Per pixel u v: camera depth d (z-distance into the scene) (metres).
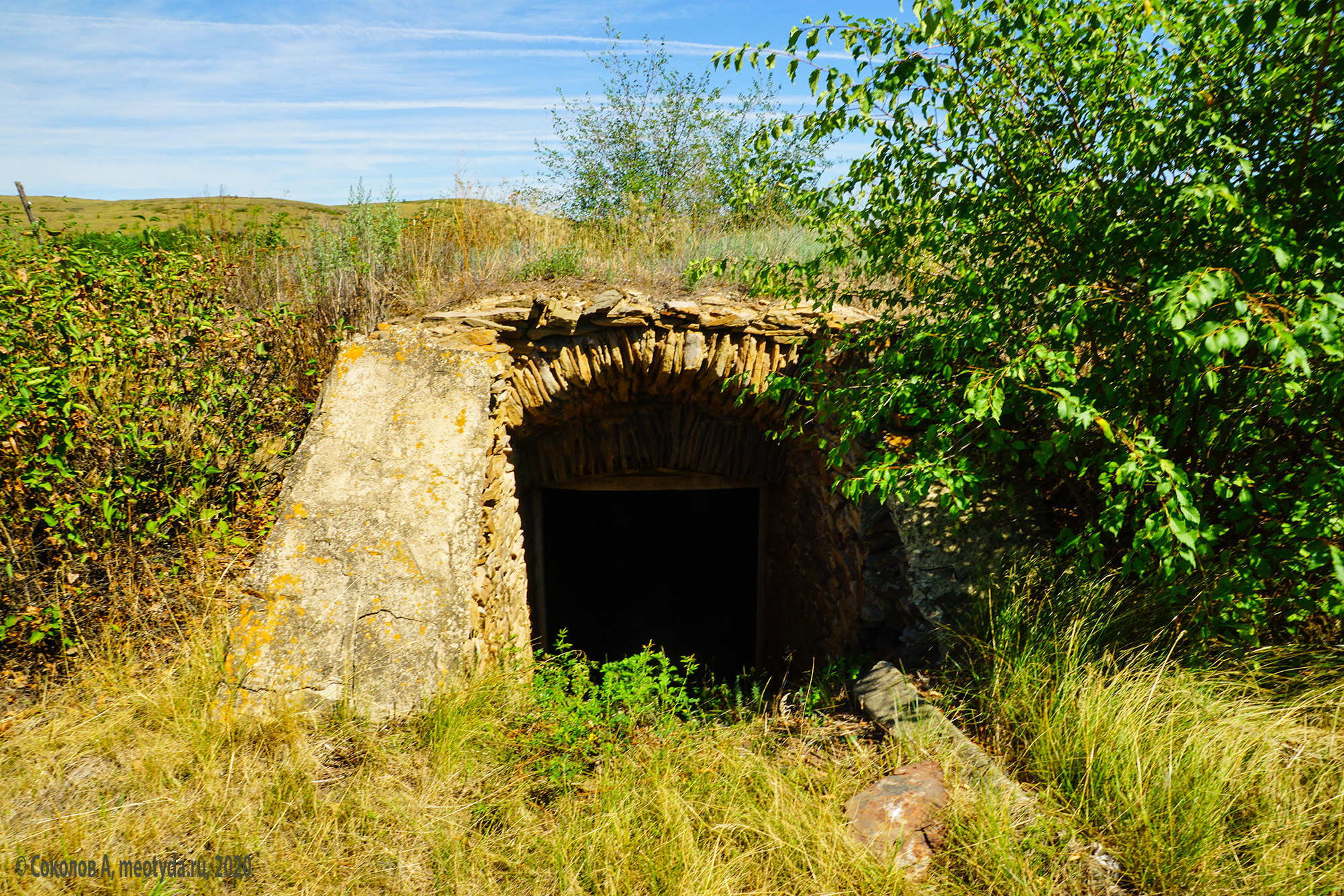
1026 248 3.31
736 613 8.56
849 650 4.61
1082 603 3.23
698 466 6.14
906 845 2.39
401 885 2.31
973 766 2.69
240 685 3.05
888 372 3.71
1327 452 2.68
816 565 5.41
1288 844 2.17
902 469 3.15
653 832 2.49
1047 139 3.14
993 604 3.49
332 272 6.42
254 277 6.66
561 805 2.68
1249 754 2.50
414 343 4.58
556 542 8.38
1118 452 2.93
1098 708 2.67
